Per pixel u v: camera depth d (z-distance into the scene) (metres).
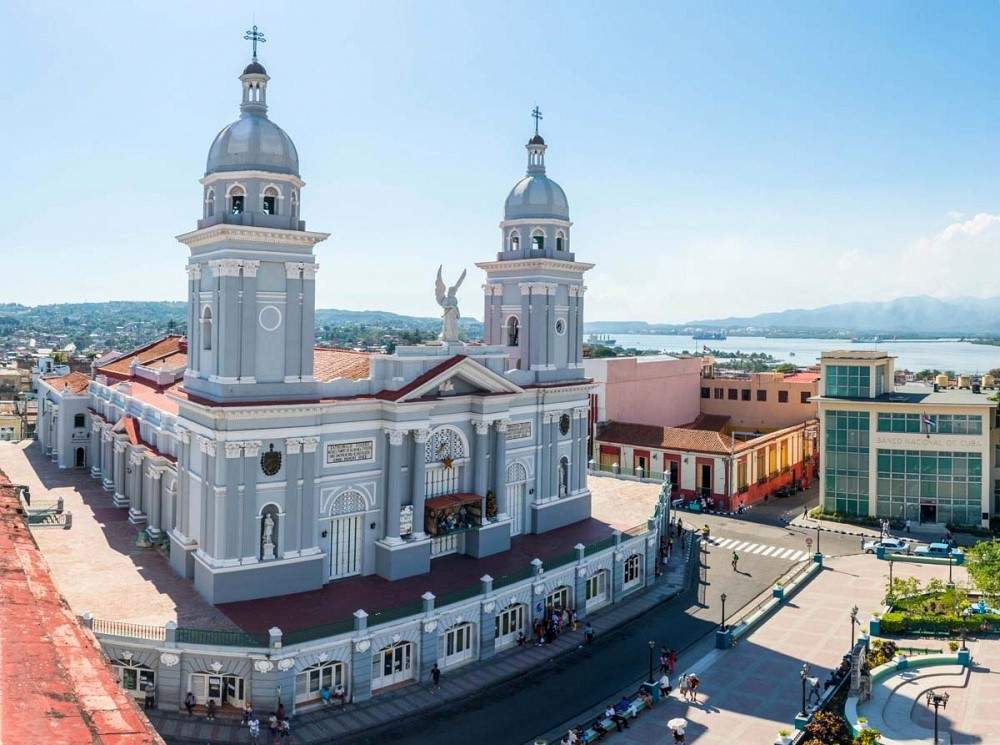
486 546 57.66
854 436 86.38
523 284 64.94
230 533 46.25
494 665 49.03
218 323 47.19
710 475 91.56
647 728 42.34
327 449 50.38
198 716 40.50
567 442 67.50
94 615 43.53
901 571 69.31
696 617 58.34
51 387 89.38
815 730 40.12
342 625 42.91
